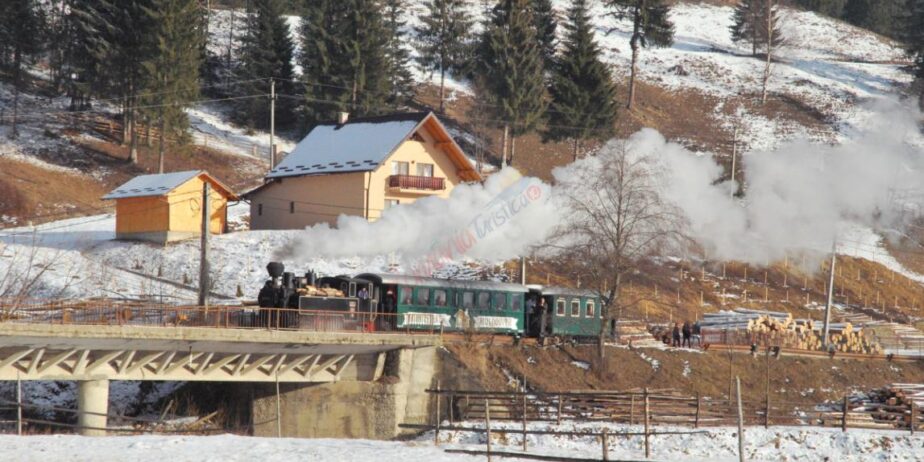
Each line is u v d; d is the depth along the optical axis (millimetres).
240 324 182875
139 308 171625
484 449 153000
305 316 190250
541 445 165500
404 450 134250
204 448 127312
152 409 199625
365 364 195875
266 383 193125
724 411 194125
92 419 164875
